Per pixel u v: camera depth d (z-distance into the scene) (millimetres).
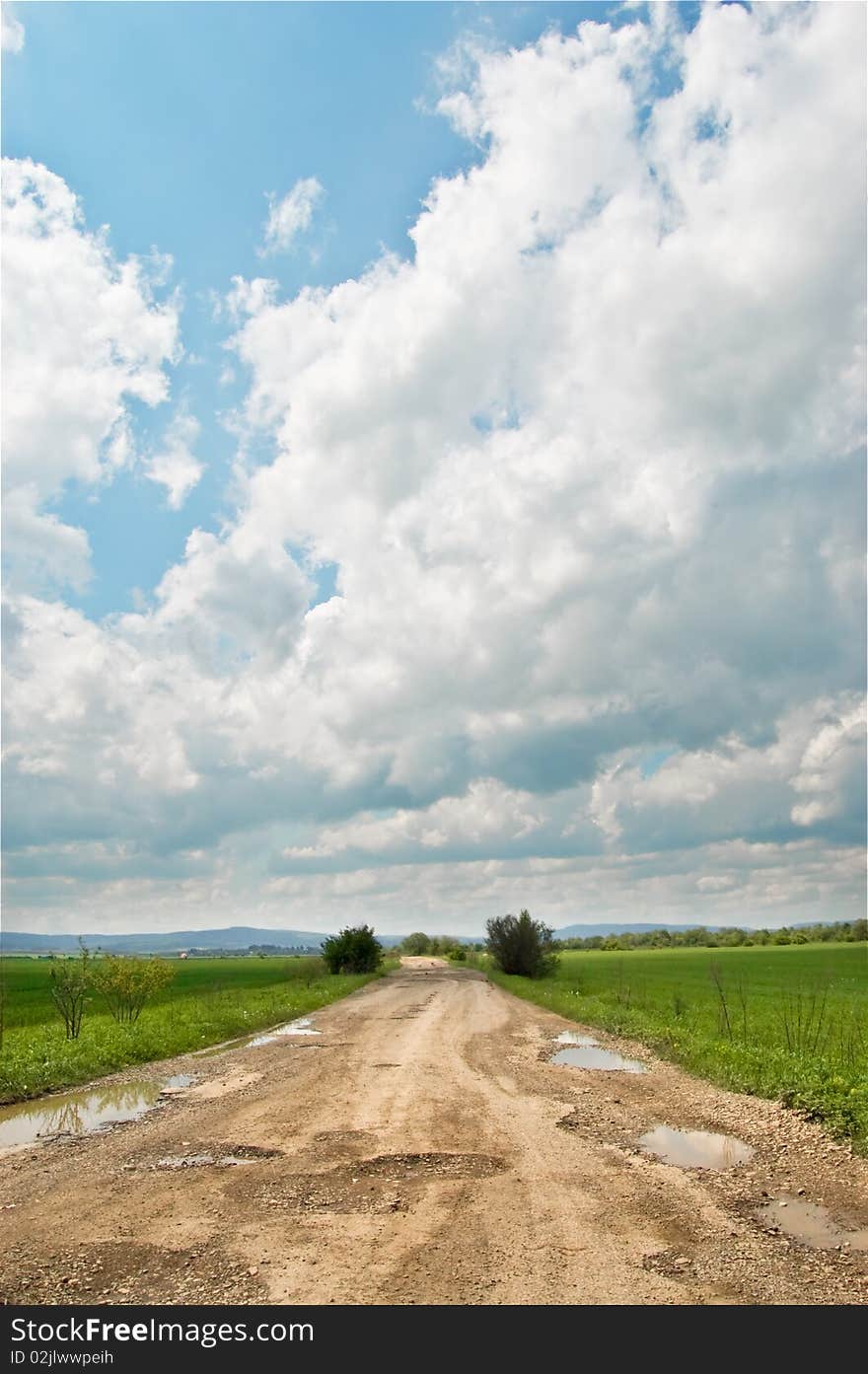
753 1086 12875
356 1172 8578
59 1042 18000
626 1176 8453
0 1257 6320
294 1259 6203
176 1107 12164
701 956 95562
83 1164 9000
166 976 24500
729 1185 8164
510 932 55500
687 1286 5762
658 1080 14258
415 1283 5770
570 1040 19922
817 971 60094
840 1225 7035
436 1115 11320
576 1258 6227
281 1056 17312
